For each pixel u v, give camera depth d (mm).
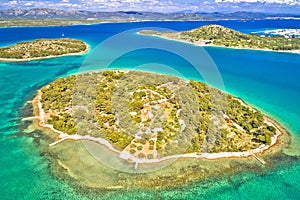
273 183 36594
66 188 34875
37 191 34438
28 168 38531
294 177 37844
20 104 61688
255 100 68500
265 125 52688
